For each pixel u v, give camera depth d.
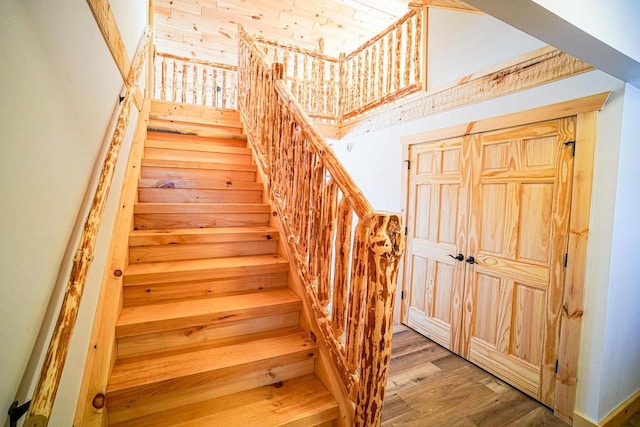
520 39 2.09
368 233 1.06
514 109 2.15
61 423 0.93
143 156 2.43
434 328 2.82
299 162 1.73
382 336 1.03
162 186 2.21
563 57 1.85
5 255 0.61
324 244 1.44
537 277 2.03
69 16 0.95
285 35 5.31
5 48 0.59
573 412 1.83
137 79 1.81
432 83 2.82
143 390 1.18
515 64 2.11
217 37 5.16
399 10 4.93
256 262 1.86
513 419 1.88
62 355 0.66
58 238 0.87
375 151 3.58
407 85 3.12
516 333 2.16
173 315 1.44
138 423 1.17
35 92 0.73
